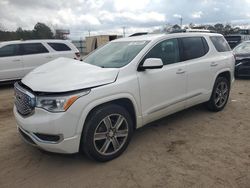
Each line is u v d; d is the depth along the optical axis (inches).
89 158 144.6
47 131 128.8
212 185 125.2
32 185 129.6
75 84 132.8
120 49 179.9
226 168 139.6
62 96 127.6
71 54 448.8
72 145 133.0
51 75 146.9
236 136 181.3
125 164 145.9
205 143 170.6
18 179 134.9
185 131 191.0
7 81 398.3
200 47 209.8
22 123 137.7
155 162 147.3
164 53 179.0
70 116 128.6
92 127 137.1
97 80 139.9
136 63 159.6
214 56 219.1
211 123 206.5
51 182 131.6
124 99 152.3
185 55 193.6
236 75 403.9
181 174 134.9
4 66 390.0
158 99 171.3
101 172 138.9
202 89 207.8
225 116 222.8
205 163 145.0
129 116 154.4
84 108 131.8
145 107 163.5
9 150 166.9
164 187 124.9
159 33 198.8
